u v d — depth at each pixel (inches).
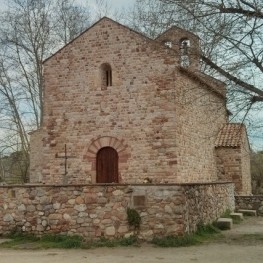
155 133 808.9
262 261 423.2
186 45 501.0
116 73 847.1
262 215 894.4
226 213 772.0
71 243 494.6
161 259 429.4
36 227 534.9
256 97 458.3
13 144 1322.6
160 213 504.7
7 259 434.6
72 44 880.9
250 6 438.9
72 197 527.2
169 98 806.5
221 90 502.3
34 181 1051.3
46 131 880.9
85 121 858.8
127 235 507.2
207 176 975.0
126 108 834.2
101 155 848.9
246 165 1115.3
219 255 451.2
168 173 792.3
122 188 514.6
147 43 794.2
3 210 552.7
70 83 876.0
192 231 546.3
